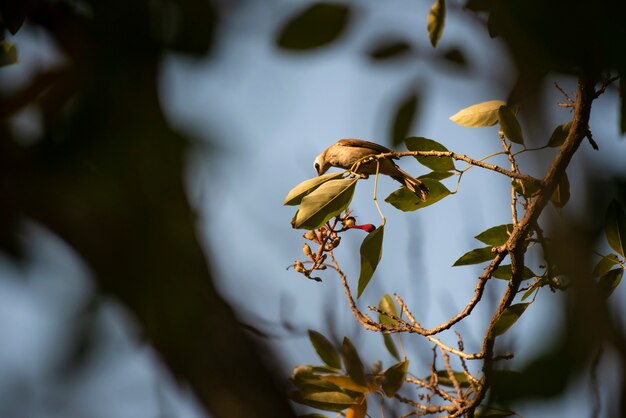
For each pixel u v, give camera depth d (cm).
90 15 529
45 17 555
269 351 765
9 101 513
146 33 507
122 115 495
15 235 523
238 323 732
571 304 488
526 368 470
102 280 529
